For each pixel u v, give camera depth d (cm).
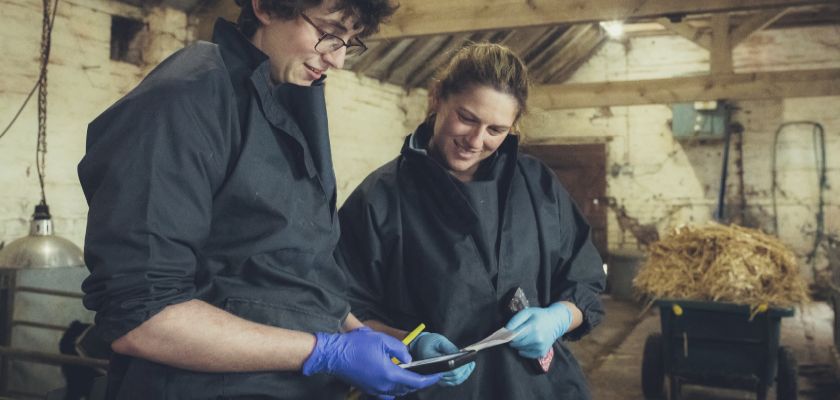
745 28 615
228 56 100
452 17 435
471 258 142
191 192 88
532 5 419
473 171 151
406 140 149
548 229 153
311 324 103
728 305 328
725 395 399
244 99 98
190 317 85
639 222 829
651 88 629
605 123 839
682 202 813
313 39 99
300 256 103
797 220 775
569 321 146
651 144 823
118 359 97
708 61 806
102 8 393
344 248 150
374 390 100
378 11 102
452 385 136
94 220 84
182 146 87
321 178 107
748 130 790
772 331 329
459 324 141
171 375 90
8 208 341
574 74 859
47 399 209
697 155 807
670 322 348
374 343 100
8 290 293
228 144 94
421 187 147
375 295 149
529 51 747
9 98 340
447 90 139
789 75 590
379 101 680
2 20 335
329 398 103
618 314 668
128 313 82
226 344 87
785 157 778
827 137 764
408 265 145
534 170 158
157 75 94
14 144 343
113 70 404
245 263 97
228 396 92
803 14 761
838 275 484
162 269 84
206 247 95
